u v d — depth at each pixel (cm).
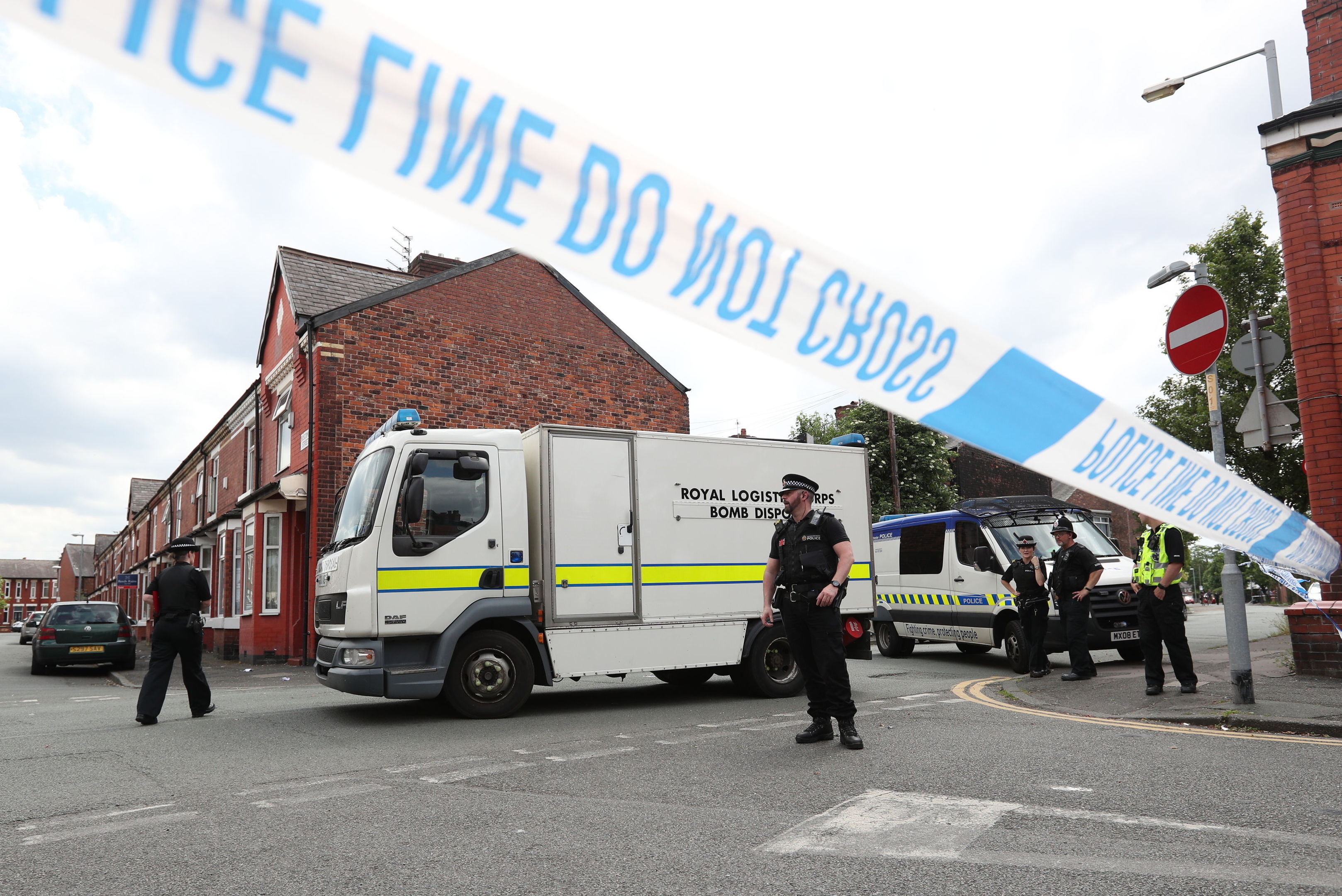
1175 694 777
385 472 782
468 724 751
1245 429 803
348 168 141
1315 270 845
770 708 828
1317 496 830
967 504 1353
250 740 677
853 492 1001
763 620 632
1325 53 876
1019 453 255
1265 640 1290
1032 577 1053
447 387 1734
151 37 122
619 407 1964
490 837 392
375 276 1995
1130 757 530
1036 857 345
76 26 117
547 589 815
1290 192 863
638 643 852
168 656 812
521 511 822
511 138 160
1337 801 420
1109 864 335
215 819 435
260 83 132
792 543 618
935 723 688
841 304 211
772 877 330
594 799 460
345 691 749
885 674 1121
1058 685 925
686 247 185
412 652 772
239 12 130
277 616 1786
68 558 9488
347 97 141
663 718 767
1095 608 1102
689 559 889
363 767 564
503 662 792
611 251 174
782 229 200
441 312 1748
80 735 727
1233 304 1877
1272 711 653
